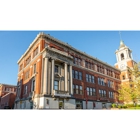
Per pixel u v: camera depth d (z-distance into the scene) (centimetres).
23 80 3117
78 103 2741
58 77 2397
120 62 4912
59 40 2741
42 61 2344
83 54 3300
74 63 3008
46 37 2538
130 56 5025
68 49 2939
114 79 4234
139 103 3338
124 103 4106
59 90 2236
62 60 2519
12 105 4109
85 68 3238
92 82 3322
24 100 2702
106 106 3444
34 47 2780
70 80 2559
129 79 4353
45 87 2097
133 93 2091
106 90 3703
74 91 2747
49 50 2338
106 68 4072
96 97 3256
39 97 2102
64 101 2275
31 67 2711
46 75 2169
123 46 5172
